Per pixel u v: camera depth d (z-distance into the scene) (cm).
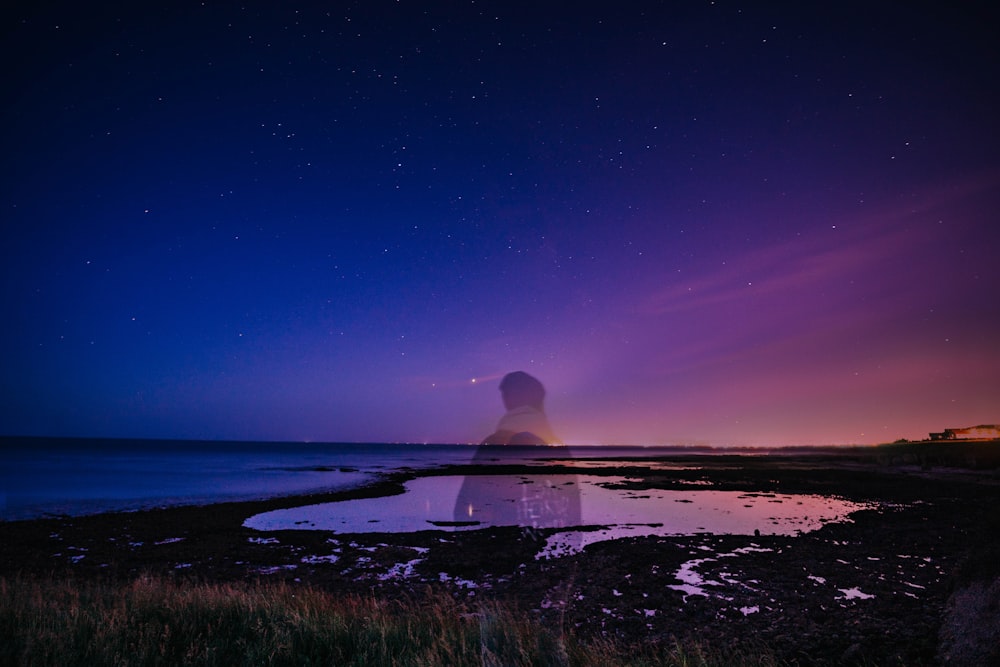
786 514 2475
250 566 1466
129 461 7512
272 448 19038
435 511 2555
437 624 668
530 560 1496
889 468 5756
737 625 928
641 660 623
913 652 725
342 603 910
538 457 10688
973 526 2059
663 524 2177
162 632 605
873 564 1430
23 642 523
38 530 2000
